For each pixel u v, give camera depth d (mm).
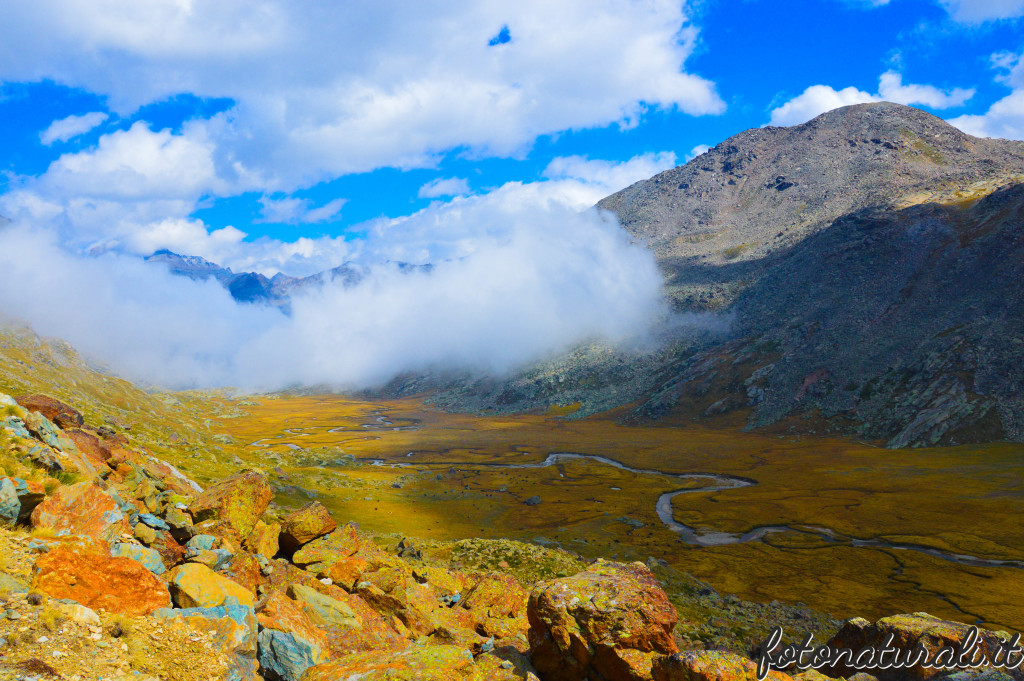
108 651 12172
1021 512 127062
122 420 119188
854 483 164625
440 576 30141
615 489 172125
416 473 185375
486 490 168125
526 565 71500
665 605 17562
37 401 24984
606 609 17188
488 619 25297
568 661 16891
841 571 99438
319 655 15594
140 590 14484
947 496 143500
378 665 15023
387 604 23641
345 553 26297
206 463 93500
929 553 108312
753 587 90875
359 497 136125
